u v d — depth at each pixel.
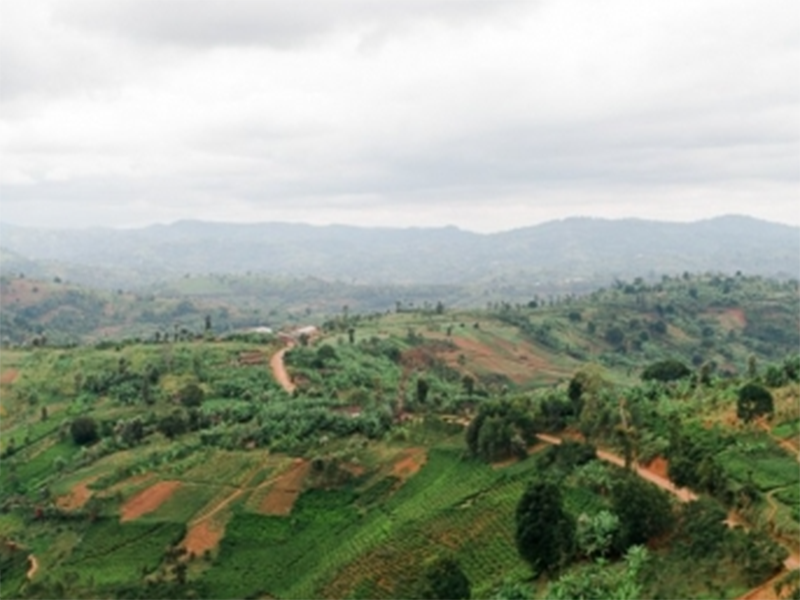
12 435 174.38
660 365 137.88
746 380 114.69
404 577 90.38
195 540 112.25
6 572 114.44
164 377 193.75
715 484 76.94
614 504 76.81
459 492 106.50
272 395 168.75
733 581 60.59
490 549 88.88
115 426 161.38
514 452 111.00
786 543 66.00
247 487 123.38
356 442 131.38
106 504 126.00
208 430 147.00
